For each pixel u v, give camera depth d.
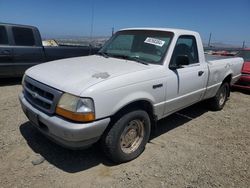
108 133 3.39
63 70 3.65
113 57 4.51
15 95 6.59
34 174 3.32
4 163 3.50
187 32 4.66
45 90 3.31
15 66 7.52
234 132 5.16
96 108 3.09
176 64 4.16
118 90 3.29
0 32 7.24
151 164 3.74
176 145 4.39
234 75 6.57
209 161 3.96
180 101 4.52
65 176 3.33
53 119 3.15
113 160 3.61
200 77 4.95
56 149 3.92
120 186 3.22
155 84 3.82
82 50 8.84
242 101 7.58
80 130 3.01
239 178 3.59
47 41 9.84
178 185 3.33
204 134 4.96
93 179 3.31
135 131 3.75
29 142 4.07
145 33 4.57
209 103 6.27
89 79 3.25
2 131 4.40
